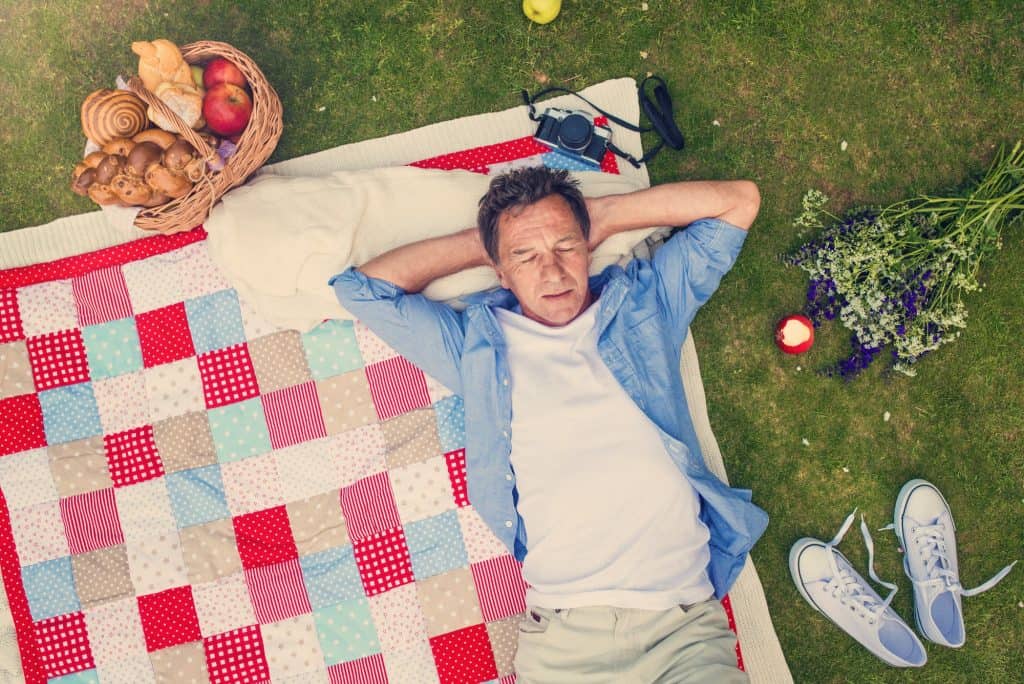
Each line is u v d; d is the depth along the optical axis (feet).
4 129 6.93
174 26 6.93
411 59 6.98
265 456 6.57
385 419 6.58
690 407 6.86
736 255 6.02
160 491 6.53
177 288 6.63
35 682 6.44
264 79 6.13
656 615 5.57
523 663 5.90
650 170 6.99
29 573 6.49
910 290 6.48
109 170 5.69
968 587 6.99
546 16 6.72
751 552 6.96
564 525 5.59
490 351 5.83
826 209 6.97
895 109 7.00
